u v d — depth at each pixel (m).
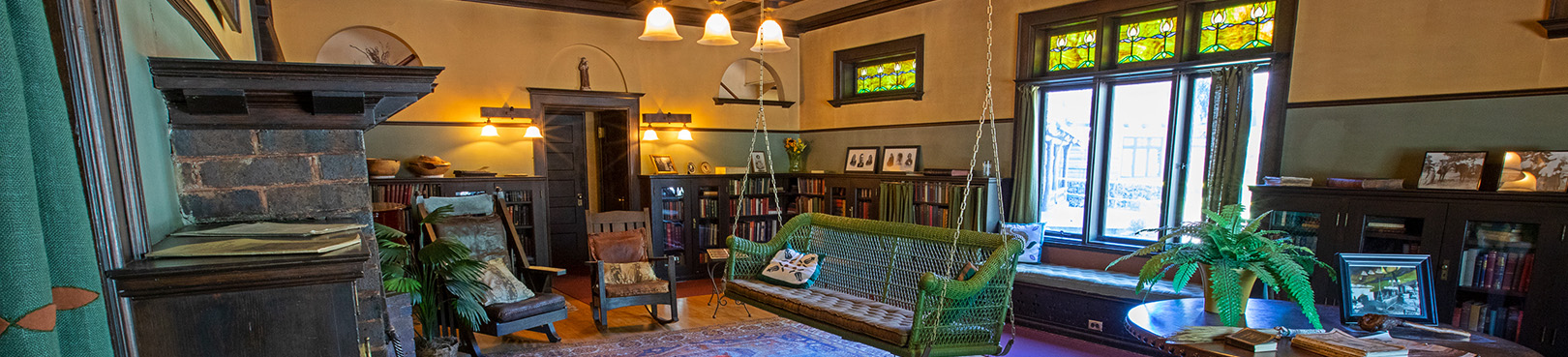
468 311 3.73
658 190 6.64
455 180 5.65
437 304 3.88
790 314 3.48
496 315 4.03
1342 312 2.64
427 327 3.75
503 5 6.09
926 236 3.57
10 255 0.78
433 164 5.54
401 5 5.64
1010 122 5.71
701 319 5.05
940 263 3.50
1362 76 4.05
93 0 1.12
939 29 6.21
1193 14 4.78
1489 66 3.62
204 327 1.24
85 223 0.96
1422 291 2.68
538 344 4.34
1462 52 3.71
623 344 4.36
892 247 3.77
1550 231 3.22
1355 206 3.79
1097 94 5.21
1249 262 2.70
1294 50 4.32
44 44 0.90
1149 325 2.64
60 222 0.91
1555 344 3.23
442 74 5.85
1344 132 4.13
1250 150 4.58
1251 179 4.59
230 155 1.69
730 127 7.37
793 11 7.05
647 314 5.18
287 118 1.72
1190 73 4.74
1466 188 3.56
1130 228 5.20
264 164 1.73
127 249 1.20
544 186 6.22
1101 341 4.66
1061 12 5.31
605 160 7.31
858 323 3.07
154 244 1.36
